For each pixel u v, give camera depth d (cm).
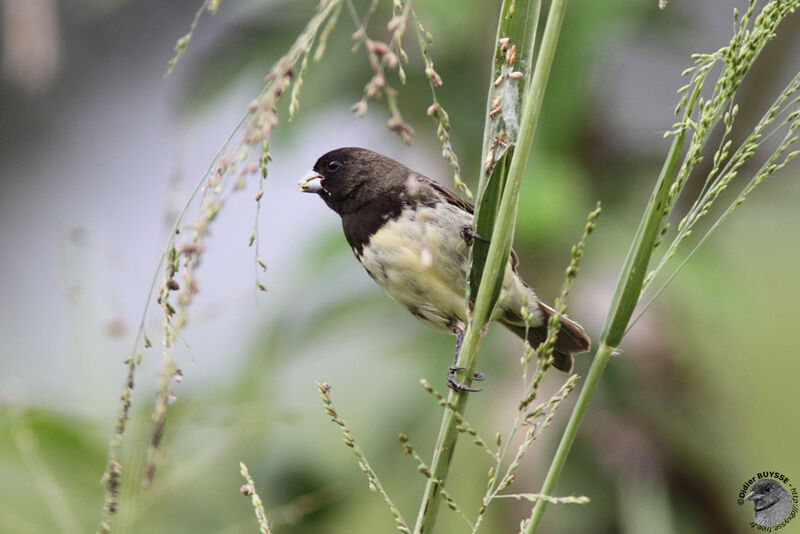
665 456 831
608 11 832
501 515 812
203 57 925
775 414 968
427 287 695
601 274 843
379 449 852
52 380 1180
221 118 936
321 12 358
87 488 779
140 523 702
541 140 845
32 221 1369
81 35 1326
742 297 886
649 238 412
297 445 861
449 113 869
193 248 359
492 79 450
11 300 1306
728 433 878
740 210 970
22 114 1347
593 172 898
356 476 852
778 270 971
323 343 871
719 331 873
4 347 1221
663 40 956
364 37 356
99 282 765
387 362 875
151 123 1395
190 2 1346
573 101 838
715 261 887
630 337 854
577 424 417
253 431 782
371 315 882
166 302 378
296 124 862
